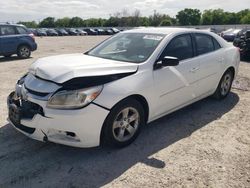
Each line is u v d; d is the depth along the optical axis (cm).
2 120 481
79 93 339
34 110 352
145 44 453
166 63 408
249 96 640
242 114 529
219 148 400
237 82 766
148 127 465
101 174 335
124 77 379
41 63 400
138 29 525
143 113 408
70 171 340
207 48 534
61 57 434
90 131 348
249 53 1179
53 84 352
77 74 353
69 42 2752
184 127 468
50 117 338
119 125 379
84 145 353
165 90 431
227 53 579
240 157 377
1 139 414
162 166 353
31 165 351
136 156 375
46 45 2270
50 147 394
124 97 367
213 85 554
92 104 342
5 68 1010
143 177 330
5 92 659
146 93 399
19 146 396
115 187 312
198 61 495
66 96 338
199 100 558
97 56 459
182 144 410
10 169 342
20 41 1318
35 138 362
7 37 1270
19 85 402
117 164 356
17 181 320
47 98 344
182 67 459
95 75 358
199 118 507
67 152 382
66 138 350
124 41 483
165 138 427
